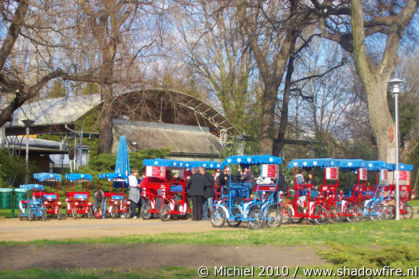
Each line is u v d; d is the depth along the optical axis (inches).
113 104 1295.5
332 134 2068.2
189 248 450.9
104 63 1034.7
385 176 896.3
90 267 373.7
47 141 1681.8
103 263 389.4
